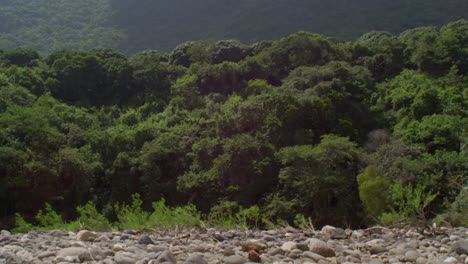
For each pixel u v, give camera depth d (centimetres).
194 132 3300
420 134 2666
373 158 2430
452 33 4312
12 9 12950
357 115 3466
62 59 4978
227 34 12675
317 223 2188
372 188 1922
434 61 4053
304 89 3697
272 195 2361
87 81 4919
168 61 6009
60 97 4738
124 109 4712
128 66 5038
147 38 12788
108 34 12575
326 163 2284
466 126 2581
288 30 12375
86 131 3562
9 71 4612
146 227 516
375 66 4609
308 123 3077
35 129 2928
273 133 2941
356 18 12144
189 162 3048
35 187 2642
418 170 2136
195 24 13675
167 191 2902
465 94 3195
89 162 3061
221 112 3566
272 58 4741
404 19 11281
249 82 4209
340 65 4000
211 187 2597
